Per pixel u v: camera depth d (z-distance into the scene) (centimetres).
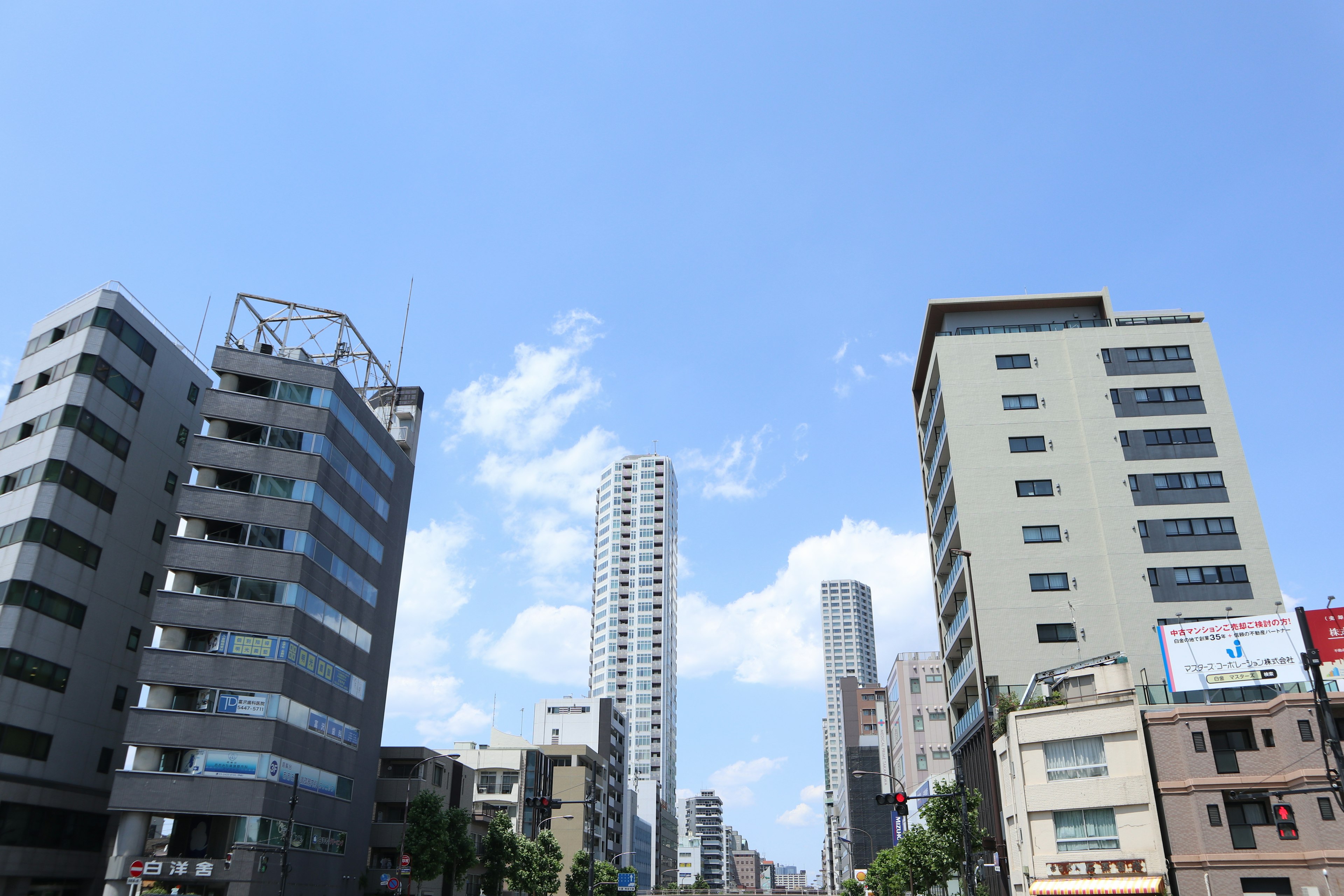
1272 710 4038
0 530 5297
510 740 11088
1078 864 4219
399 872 6141
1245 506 6366
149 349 6150
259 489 5778
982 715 5922
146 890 4781
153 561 6150
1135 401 6744
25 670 5016
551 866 8538
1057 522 6462
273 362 6144
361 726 6544
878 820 14262
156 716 5078
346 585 6384
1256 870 3825
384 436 7281
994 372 6969
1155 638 6072
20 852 4919
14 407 5775
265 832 5081
